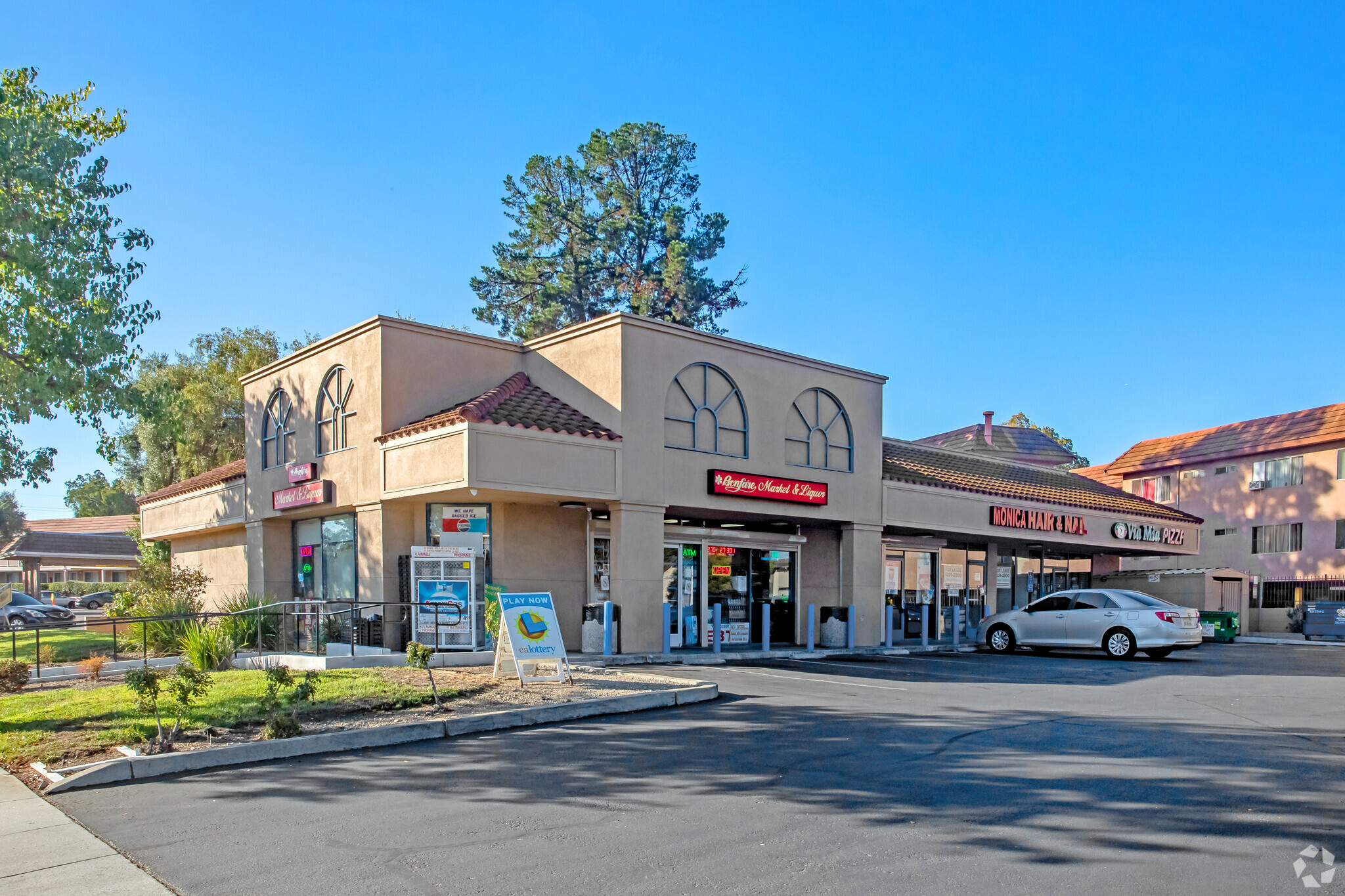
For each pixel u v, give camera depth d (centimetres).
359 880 561
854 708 1179
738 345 2020
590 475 1745
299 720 1010
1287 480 3938
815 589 2309
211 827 674
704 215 4678
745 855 600
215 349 4053
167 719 1010
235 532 2430
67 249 1927
